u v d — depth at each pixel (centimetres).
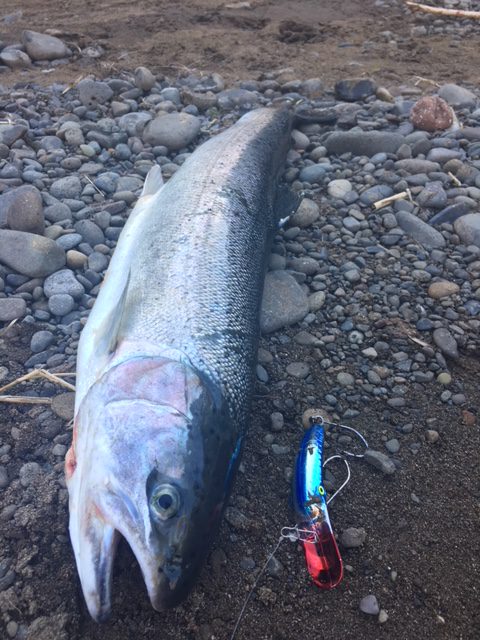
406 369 45
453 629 32
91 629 30
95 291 48
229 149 55
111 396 33
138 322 37
